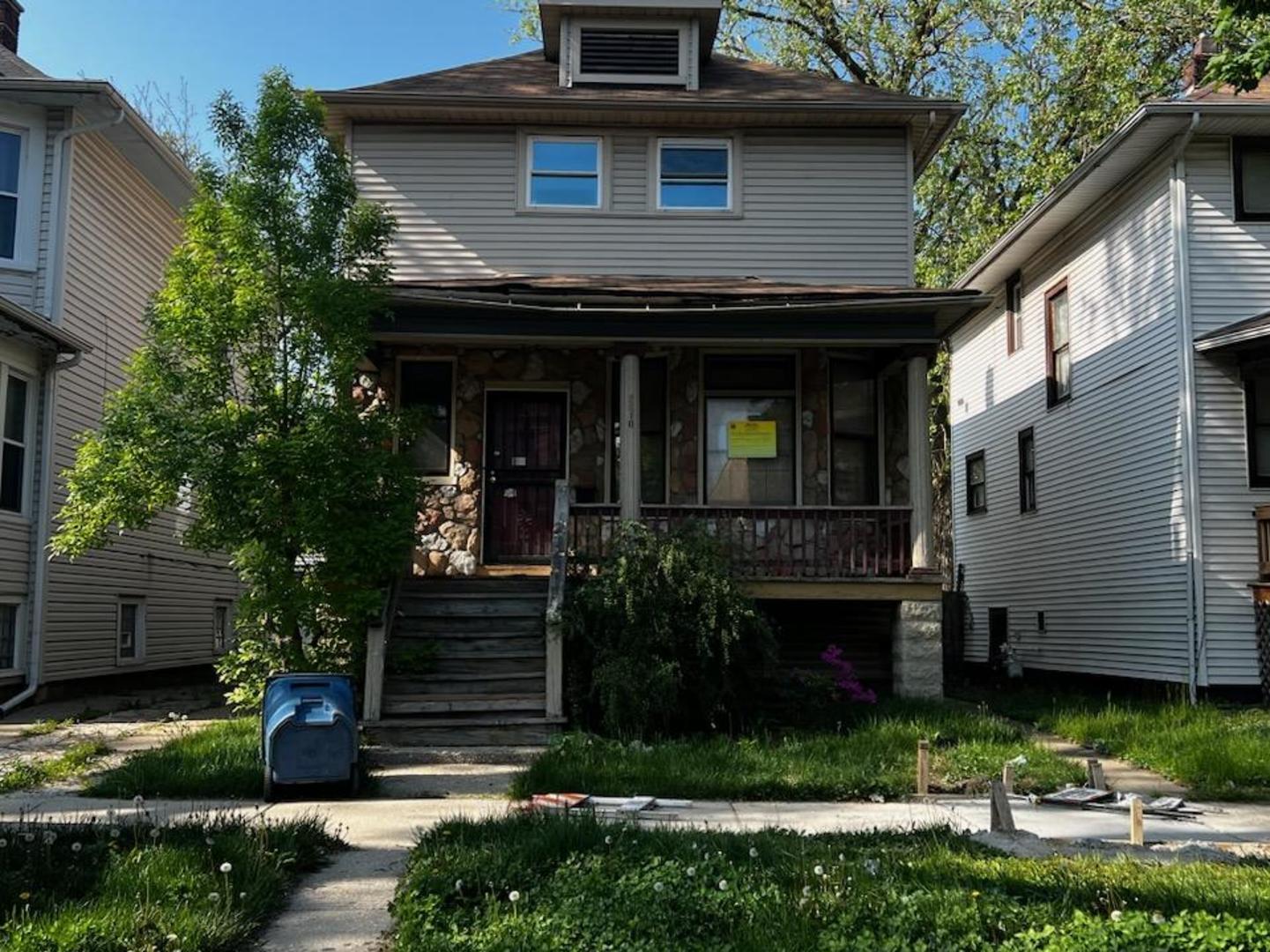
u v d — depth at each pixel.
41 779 8.58
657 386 14.09
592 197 14.99
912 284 14.86
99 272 15.01
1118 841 6.74
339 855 6.25
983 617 20.94
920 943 4.24
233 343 10.50
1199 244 13.60
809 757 9.09
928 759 8.66
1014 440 19.53
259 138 10.41
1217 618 13.10
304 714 7.88
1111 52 22.89
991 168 26.31
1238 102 12.98
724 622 10.55
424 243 14.77
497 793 8.22
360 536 10.00
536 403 14.16
